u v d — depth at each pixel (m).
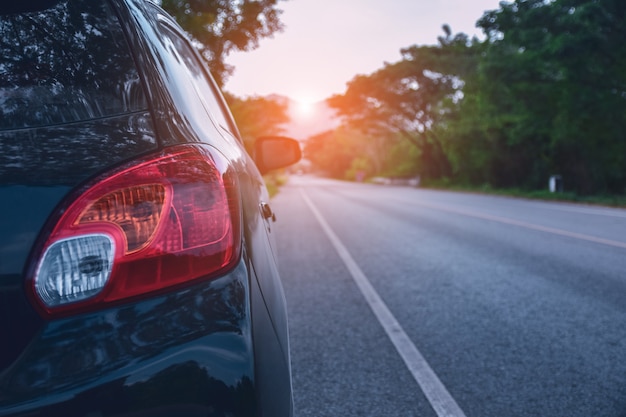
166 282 1.04
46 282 0.96
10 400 0.91
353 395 2.76
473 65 43.03
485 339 3.58
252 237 1.27
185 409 0.96
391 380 2.94
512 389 2.77
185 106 1.26
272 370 1.11
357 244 8.48
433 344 3.52
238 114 18.61
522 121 25.67
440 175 52.41
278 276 1.45
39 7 1.11
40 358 0.93
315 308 4.53
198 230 1.09
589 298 4.57
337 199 24.34
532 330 3.74
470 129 32.78
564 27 20.11
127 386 0.95
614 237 8.39
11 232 0.96
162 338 1.00
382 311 4.36
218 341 1.03
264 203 2.03
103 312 0.98
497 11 21.84
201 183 1.12
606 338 3.53
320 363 3.23
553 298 4.60
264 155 3.13
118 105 1.11
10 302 0.94
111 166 1.04
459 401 2.66
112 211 1.02
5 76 1.08
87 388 0.93
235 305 1.08
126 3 1.21
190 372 0.98
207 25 9.43
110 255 1.00
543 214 13.37
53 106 1.08
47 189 0.99
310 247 8.29
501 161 32.00
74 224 0.99
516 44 21.73
